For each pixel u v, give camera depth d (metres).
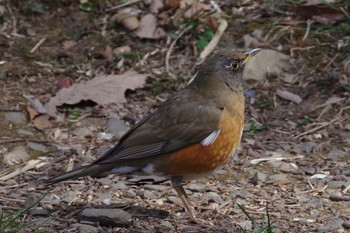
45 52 13.41
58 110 12.30
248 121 12.27
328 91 12.78
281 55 13.32
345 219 9.61
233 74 9.57
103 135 11.80
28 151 11.27
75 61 13.30
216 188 10.45
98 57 13.41
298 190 10.45
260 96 12.70
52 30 13.80
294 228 9.33
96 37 13.66
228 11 14.15
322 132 11.98
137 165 9.30
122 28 13.86
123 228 9.10
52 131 11.80
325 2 13.84
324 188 10.48
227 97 9.44
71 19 13.98
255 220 9.53
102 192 10.17
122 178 10.59
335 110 12.45
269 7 14.12
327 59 13.30
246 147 11.60
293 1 14.05
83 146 11.48
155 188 10.32
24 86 12.74
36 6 14.07
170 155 9.23
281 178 10.75
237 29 13.80
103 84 12.71
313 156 11.38
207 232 9.14
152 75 13.05
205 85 9.51
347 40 13.41
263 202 10.07
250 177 10.82
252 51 9.73
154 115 9.45
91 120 12.12
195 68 13.16
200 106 9.31
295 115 12.38
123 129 11.95
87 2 14.19
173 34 13.69
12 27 13.80
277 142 11.76
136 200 10.01
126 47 13.55
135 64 13.27
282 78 13.03
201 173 9.40
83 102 12.42
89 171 9.12
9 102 12.30
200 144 9.21
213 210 9.78
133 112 12.37
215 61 9.56
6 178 10.56
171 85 12.86
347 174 10.85
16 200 9.82
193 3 14.05
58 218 9.30
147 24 13.82
